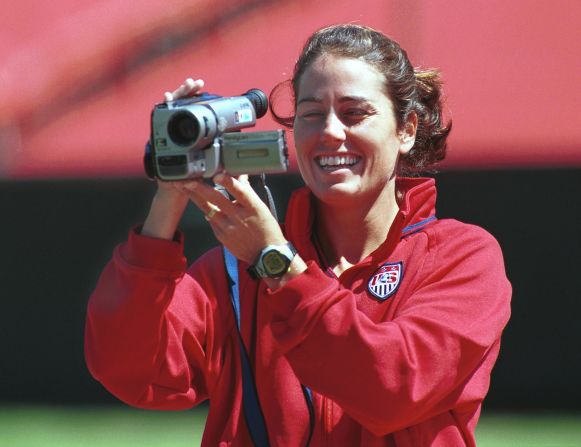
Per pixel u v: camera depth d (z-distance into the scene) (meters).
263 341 9.82
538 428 32.62
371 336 8.98
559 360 36.34
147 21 42.84
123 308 9.36
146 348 9.55
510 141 37.28
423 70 11.06
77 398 38.53
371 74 9.85
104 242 38.56
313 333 8.97
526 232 36.50
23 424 34.12
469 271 9.76
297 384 9.70
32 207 38.72
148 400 9.91
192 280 10.22
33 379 38.72
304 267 9.21
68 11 44.00
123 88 41.91
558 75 40.09
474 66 40.66
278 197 36.06
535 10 42.62
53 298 38.62
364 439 9.51
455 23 42.06
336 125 9.76
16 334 38.72
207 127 8.68
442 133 11.25
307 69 9.91
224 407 10.11
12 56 41.97
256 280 9.84
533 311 36.44
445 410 9.53
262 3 43.59
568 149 36.81
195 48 42.66
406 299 9.84
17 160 39.22
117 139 40.06
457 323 9.36
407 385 8.98
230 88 41.31
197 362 10.17
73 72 41.88
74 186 38.72
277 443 9.63
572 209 36.31
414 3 42.12
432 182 10.34
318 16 43.31
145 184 38.62
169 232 9.55
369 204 10.24
